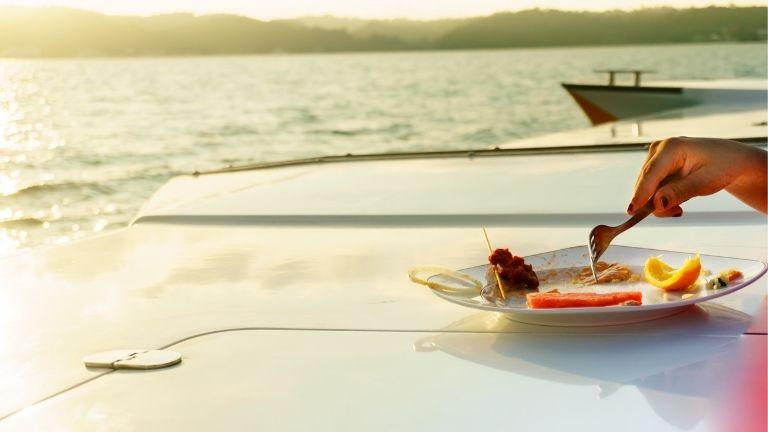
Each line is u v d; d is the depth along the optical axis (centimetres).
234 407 82
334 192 224
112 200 1106
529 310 97
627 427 74
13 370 96
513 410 78
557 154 285
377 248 158
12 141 1808
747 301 107
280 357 96
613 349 93
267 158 1706
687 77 3850
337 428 76
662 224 173
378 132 2086
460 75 4181
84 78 4441
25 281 139
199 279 137
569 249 119
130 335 107
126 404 84
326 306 117
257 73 4481
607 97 664
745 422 73
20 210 997
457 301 102
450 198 208
